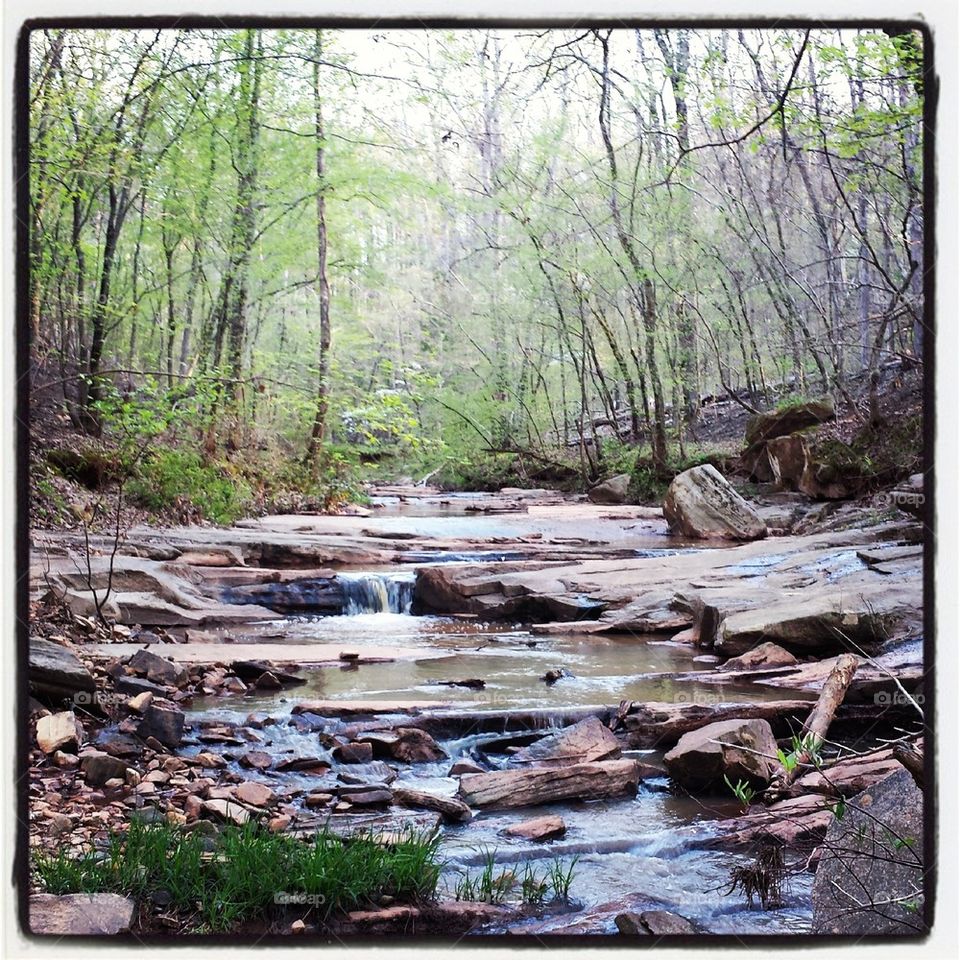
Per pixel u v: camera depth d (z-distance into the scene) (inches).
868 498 561.6
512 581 429.7
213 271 687.1
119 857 151.3
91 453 461.7
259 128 599.5
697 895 164.1
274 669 293.7
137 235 622.5
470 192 862.5
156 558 408.8
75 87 484.7
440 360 935.7
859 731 251.0
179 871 148.6
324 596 425.1
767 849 164.6
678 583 415.8
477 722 253.3
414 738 237.9
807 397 713.0
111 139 493.7
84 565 356.2
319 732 241.4
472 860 180.1
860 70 429.1
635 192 751.7
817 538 463.5
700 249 762.2
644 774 229.1
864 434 601.0
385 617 421.4
